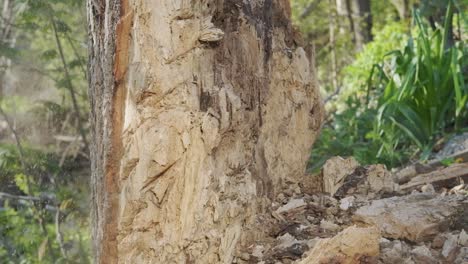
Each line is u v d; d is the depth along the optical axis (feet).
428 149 18.13
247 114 10.91
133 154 9.54
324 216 11.34
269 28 11.76
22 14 25.96
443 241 10.43
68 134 29.58
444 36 19.77
